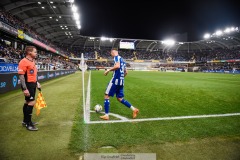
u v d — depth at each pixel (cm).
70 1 2369
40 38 3791
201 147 336
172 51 8169
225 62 6362
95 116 525
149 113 564
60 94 912
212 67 6319
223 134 396
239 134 397
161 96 874
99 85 1325
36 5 2689
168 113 564
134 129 423
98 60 6669
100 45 7256
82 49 7062
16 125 446
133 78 2156
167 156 304
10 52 2416
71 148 327
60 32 4816
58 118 504
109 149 322
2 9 2427
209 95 910
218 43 6862
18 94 907
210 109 620
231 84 1492
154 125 452
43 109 604
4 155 302
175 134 394
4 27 2050
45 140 360
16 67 1177
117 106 657
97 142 351
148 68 7256
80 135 385
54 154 307
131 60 7144
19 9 2677
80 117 514
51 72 1881
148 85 1377
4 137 374
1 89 911
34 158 294
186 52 8062
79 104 682
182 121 486
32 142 351
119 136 380
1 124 453
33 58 425
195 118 514
